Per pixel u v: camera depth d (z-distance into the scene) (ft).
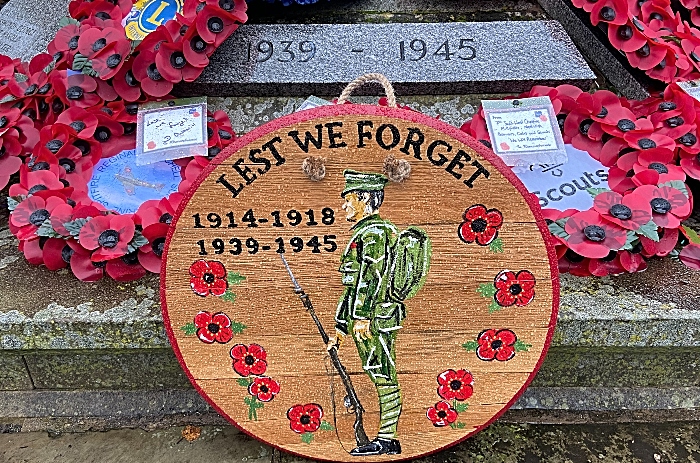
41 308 5.14
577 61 6.34
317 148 4.02
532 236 4.26
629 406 5.45
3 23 7.50
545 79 6.26
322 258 4.31
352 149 4.02
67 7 7.43
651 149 5.60
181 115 6.04
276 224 4.24
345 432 4.82
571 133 6.01
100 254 5.16
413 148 4.01
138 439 5.31
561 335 5.01
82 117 6.00
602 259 5.28
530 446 5.18
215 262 4.35
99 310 5.11
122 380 5.49
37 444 5.28
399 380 4.65
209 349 4.61
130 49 5.95
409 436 4.84
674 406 5.46
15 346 5.14
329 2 7.00
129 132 6.19
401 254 4.29
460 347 4.56
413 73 6.25
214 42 5.95
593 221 5.16
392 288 4.37
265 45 6.40
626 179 5.59
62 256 5.44
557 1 7.13
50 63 6.46
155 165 6.03
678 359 5.33
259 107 6.49
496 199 4.15
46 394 5.52
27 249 5.49
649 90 6.46
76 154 5.93
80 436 5.35
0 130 6.15
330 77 6.24
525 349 4.57
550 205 5.57
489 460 5.07
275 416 4.81
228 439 5.29
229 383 4.72
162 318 4.92
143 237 5.26
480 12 7.14
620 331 5.01
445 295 4.40
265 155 4.04
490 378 4.66
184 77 6.00
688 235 5.66
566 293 5.18
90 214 5.42
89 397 5.50
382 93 6.31
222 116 6.30
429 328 4.50
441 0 7.12
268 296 4.43
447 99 6.44
